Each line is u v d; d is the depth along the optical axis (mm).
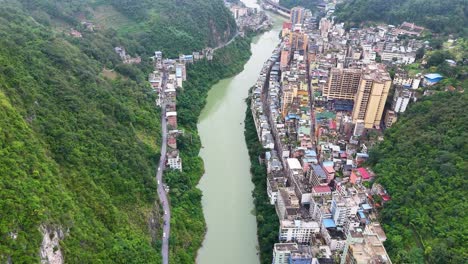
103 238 165125
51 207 147875
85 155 199250
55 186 160875
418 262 177000
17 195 136375
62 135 195250
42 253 131375
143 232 192625
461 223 180625
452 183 198875
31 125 186375
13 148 156250
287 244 190500
